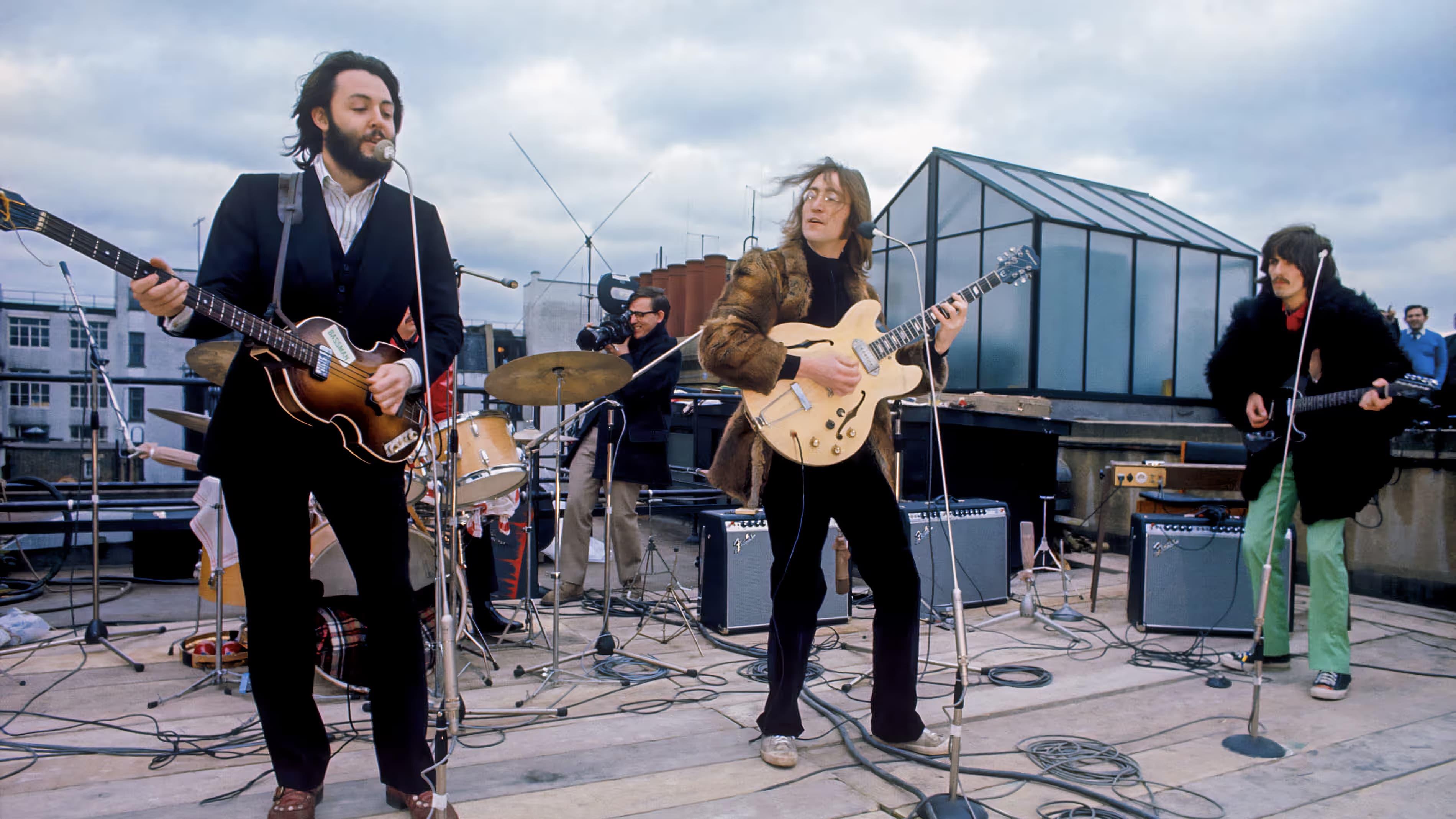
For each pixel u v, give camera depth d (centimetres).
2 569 547
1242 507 505
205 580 352
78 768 244
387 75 201
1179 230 1110
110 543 595
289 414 189
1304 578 575
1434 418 626
